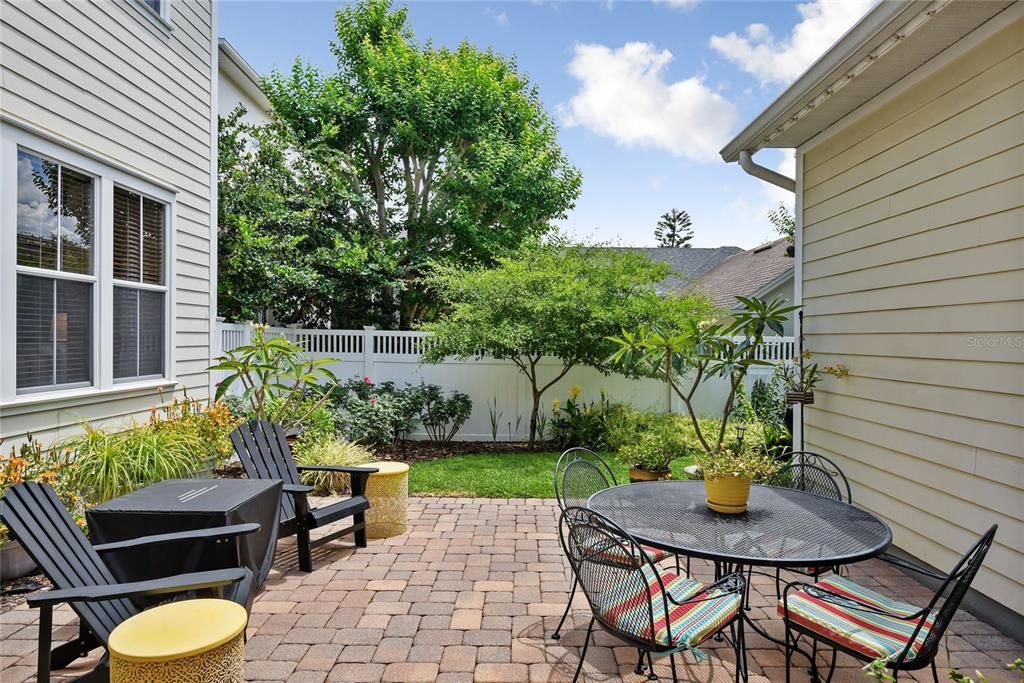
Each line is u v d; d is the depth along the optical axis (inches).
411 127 423.5
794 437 197.5
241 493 116.1
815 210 183.9
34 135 151.6
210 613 79.0
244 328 293.1
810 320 186.9
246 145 386.3
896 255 145.9
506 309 277.9
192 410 223.0
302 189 382.9
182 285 225.6
